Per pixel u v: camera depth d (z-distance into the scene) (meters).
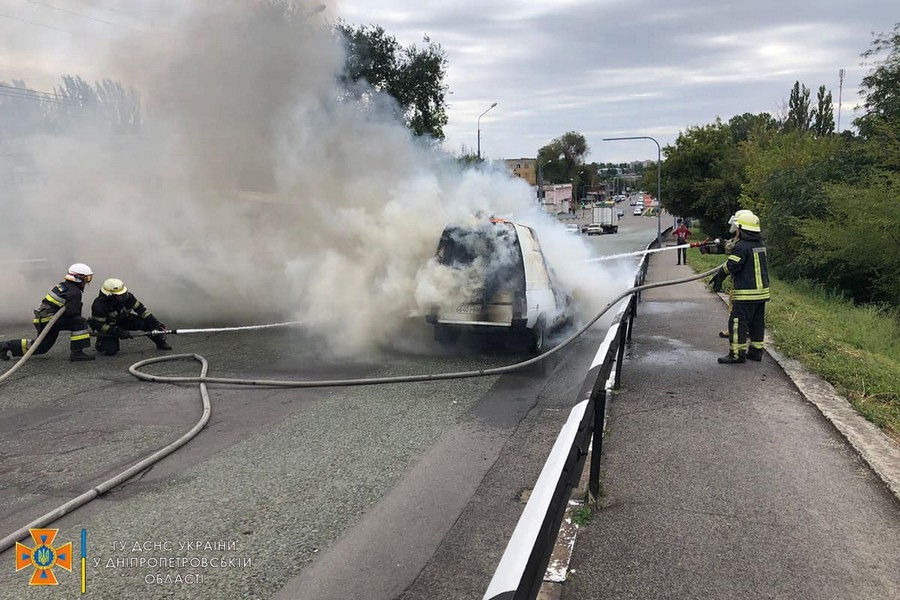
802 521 3.49
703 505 3.70
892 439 4.62
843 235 15.02
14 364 7.80
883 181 14.73
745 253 6.98
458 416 5.66
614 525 3.49
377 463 4.58
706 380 6.43
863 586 2.90
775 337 8.28
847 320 11.69
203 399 6.15
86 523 3.72
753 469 4.19
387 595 2.97
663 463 4.32
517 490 4.09
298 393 6.48
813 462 4.29
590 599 2.84
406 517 3.74
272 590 3.04
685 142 44.81
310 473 4.41
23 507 3.93
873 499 3.74
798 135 31.69
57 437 5.21
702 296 13.36
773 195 21.77
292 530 3.61
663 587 2.92
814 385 6.05
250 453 4.82
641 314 10.95
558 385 6.72
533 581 2.00
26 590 3.05
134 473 4.40
